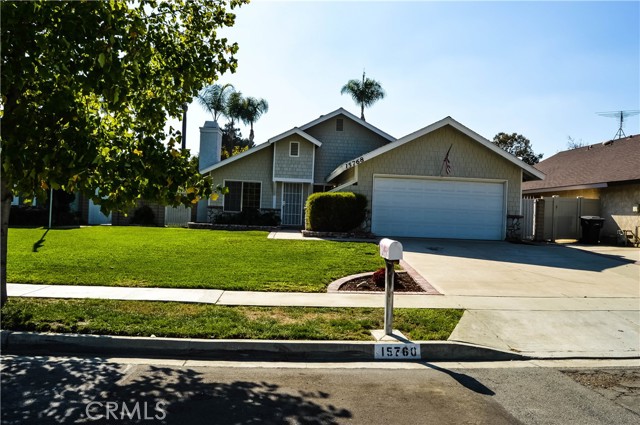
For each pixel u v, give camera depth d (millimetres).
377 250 12844
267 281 8734
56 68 5250
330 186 23703
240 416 3752
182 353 5367
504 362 5504
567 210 19797
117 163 5457
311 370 4984
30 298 7062
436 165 17422
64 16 4918
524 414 3951
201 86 6926
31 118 5215
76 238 15047
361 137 23828
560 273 10625
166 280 8539
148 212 23797
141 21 5680
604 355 5734
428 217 17516
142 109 6422
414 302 7672
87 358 5164
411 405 4078
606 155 22594
